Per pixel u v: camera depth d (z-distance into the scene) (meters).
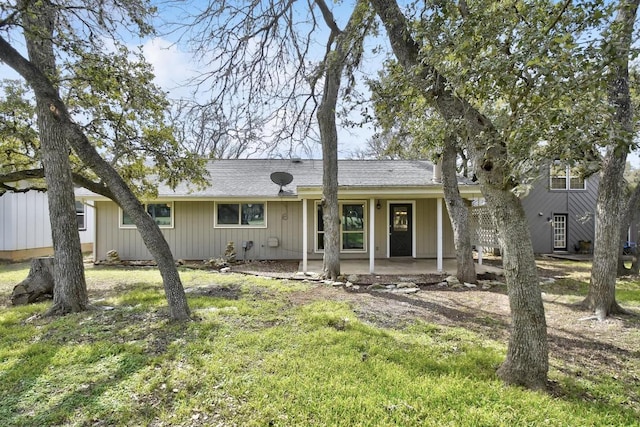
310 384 3.05
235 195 11.44
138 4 5.53
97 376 3.24
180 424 2.54
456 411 2.66
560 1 2.61
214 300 5.96
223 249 12.09
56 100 4.94
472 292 7.07
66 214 5.47
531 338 3.05
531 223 15.69
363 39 5.79
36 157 7.18
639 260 9.51
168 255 4.95
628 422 2.55
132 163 8.24
